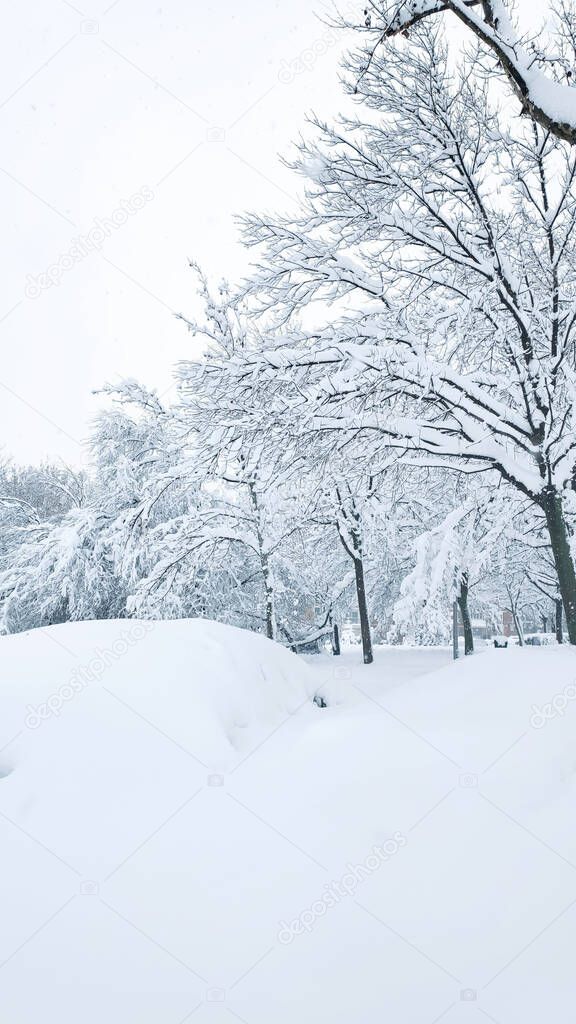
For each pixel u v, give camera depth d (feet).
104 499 70.59
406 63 29.19
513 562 62.80
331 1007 8.43
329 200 30.99
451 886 10.70
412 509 63.00
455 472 39.37
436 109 29.84
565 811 12.21
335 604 88.22
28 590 72.23
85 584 69.15
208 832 12.20
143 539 56.90
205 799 13.25
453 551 33.55
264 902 10.41
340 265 31.60
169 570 56.13
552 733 14.97
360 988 8.73
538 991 8.56
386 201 30.66
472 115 31.60
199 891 10.66
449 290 33.17
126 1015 8.37
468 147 30.76
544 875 10.75
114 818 12.49
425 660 64.95
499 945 9.44
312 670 25.00
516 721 15.72
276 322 33.60
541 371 30.07
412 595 33.40
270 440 31.91
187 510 70.08
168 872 11.13
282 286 32.30
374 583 84.02
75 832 12.10
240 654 20.68
